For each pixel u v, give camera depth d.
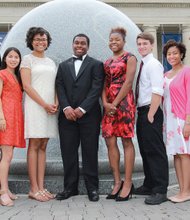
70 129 5.97
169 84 5.91
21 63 6.02
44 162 6.07
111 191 6.37
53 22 7.31
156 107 5.64
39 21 7.37
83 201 5.77
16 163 6.80
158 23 44.03
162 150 5.73
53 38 7.20
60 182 6.47
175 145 5.82
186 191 5.78
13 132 5.80
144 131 5.73
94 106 5.96
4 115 5.80
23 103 6.60
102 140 7.02
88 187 5.89
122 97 5.78
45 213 4.91
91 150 5.91
